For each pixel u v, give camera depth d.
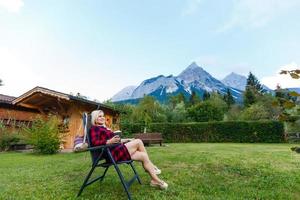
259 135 23.64
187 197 4.30
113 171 6.39
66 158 9.84
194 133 25.11
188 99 65.44
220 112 36.47
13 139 15.26
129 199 4.05
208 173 6.11
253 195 4.49
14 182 5.51
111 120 20.61
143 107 33.69
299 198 4.50
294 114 2.63
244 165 7.08
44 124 12.78
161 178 5.54
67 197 4.37
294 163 7.72
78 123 15.85
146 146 16.75
